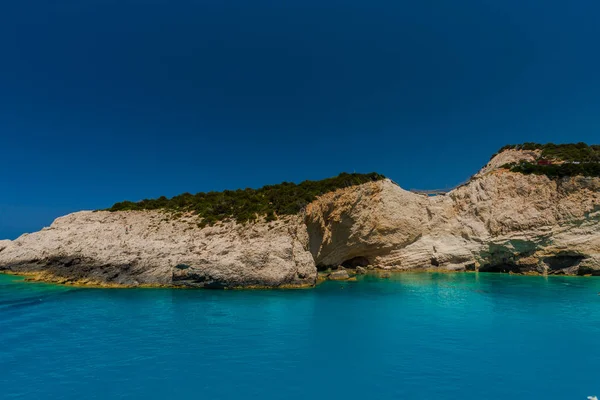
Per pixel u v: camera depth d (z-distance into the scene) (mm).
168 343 13898
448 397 9531
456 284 28234
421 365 11648
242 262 26641
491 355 12461
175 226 32281
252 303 20938
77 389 10125
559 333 14875
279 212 31078
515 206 36375
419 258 39594
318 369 11383
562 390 9914
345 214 36094
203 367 11586
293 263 27266
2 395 9781
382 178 40750
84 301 21578
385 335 14750
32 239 35906
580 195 33469
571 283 27922
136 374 11086
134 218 34938
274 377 10820
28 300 21938
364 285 28062
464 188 41469
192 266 26500
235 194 37812
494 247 36156
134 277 27500
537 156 43344
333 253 37500
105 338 14555
